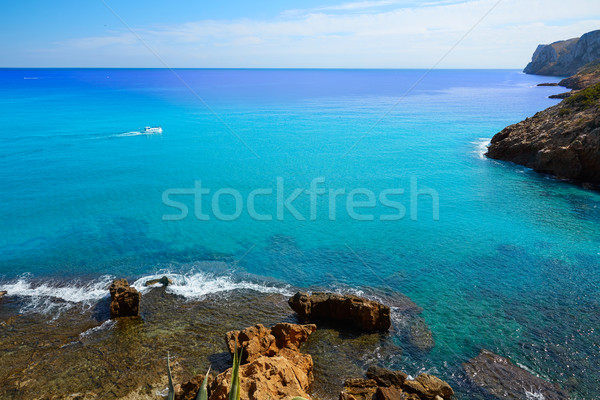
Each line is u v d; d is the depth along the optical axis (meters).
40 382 16.50
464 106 130.88
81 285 25.48
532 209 39.50
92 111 118.31
